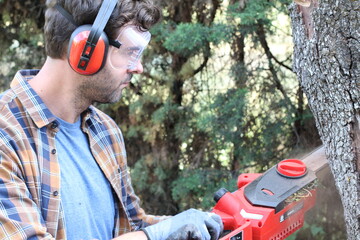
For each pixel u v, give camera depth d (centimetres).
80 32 112
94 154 133
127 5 115
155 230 120
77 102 124
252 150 292
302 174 163
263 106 288
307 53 155
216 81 309
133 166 344
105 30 115
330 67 148
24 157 113
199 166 318
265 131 287
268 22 270
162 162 330
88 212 127
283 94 290
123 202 145
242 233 140
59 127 124
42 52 348
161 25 297
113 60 119
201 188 312
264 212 148
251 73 289
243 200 156
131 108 323
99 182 132
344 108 149
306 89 163
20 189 109
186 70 311
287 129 291
